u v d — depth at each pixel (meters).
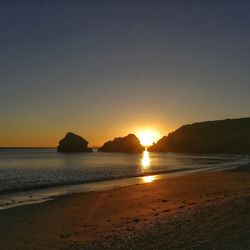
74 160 103.94
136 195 26.05
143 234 12.45
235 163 85.88
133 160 107.44
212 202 18.17
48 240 13.52
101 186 34.94
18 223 16.94
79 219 17.42
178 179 40.50
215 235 11.02
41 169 62.09
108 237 12.97
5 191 30.97
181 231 11.99
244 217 12.81
